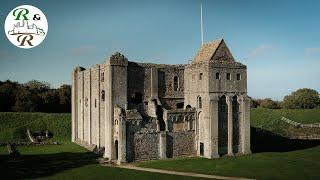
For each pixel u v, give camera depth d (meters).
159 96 67.38
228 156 63.78
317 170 50.81
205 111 63.75
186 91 69.12
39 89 131.38
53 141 82.50
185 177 47.06
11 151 68.00
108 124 62.00
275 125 101.31
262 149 73.50
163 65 68.00
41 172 50.66
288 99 145.62
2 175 48.66
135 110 61.22
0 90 110.56
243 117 66.56
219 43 66.94
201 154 65.19
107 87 62.69
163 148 61.75
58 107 116.69
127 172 50.56
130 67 64.38
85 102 77.50
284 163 56.12
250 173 49.16
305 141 84.06
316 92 147.88
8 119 92.12
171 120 63.62
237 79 66.50
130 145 59.53
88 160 60.34
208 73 63.28
